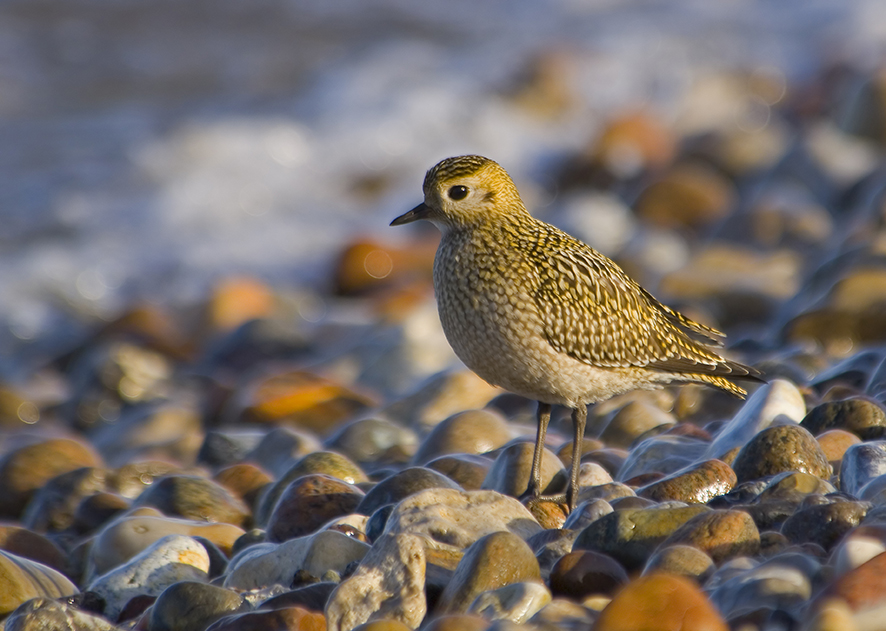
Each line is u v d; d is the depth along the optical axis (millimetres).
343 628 5367
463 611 5277
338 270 19953
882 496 5910
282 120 27922
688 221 20609
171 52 33219
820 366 10094
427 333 14969
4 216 23359
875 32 33406
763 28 35344
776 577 4816
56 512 9016
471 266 7172
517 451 7609
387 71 31797
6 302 19984
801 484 6281
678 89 31094
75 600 6586
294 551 6379
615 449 8367
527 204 24297
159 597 5934
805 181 20516
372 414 11391
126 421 13305
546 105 29828
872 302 11703
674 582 4660
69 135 27359
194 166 25453
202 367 16391
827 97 27266
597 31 35906
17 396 15062
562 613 4957
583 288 7172
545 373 7137
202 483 8414
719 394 9570
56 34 33344
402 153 27172
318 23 36031
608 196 23594
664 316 7871
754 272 15789
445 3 38656
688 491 6629
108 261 21641
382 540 5645
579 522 6258
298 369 14828
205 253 22266
